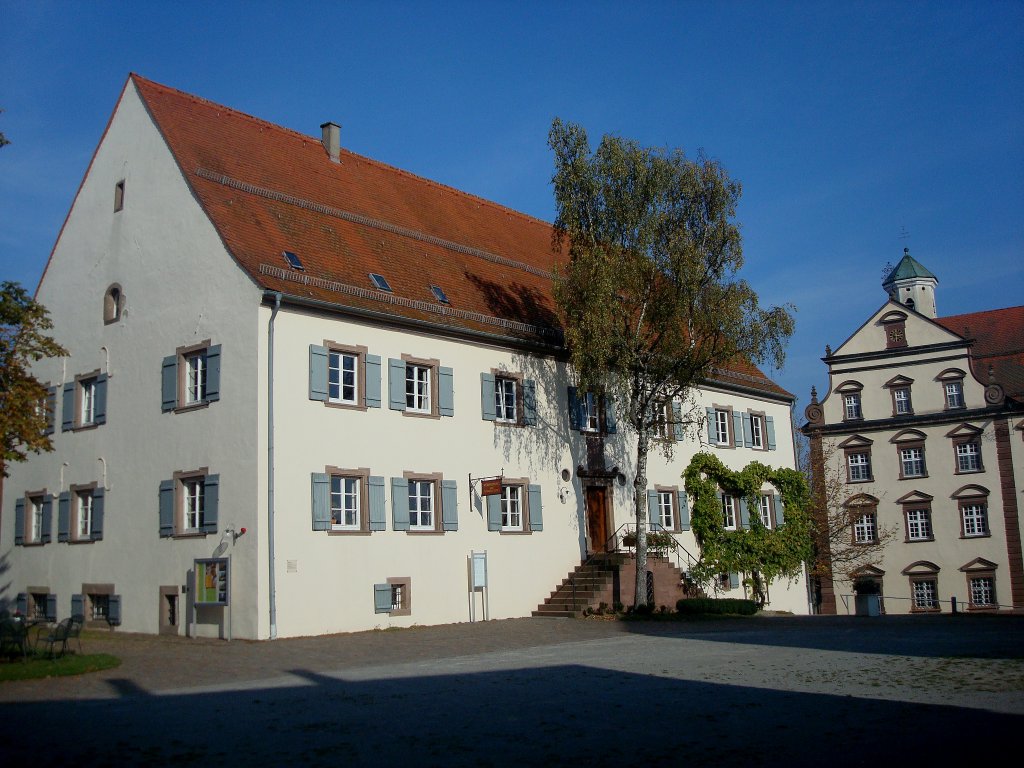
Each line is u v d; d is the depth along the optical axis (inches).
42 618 1053.8
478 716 430.6
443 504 988.6
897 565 1968.5
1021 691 479.5
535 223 1491.1
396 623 922.1
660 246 1015.6
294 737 387.5
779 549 1450.5
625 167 1019.9
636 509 1071.0
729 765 331.9
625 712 436.1
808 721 409.1
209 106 1089.4
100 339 1031.0
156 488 931.3
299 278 904.3
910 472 1989.4
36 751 366.0
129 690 531.8
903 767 326.6
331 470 884.6
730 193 1027.3
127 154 1036.5
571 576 1138.7
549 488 1131.9
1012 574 1862.7
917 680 522.6
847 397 2078.0
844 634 817.5
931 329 2010.3
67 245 1097.4
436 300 1050.1
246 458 841.5
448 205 1321.4
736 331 992.9
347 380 923.4
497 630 900.6
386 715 436.8
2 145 696.4
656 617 1021.8
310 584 852.6
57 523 1053.8
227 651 733.3
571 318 1024.9
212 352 890.1
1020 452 1887.3
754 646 722.8
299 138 1170.6
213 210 924.0
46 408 757.3
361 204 1139.9
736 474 1411.2
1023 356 1991.9
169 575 901.8
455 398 1024.9
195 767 336.5
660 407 1088.8
